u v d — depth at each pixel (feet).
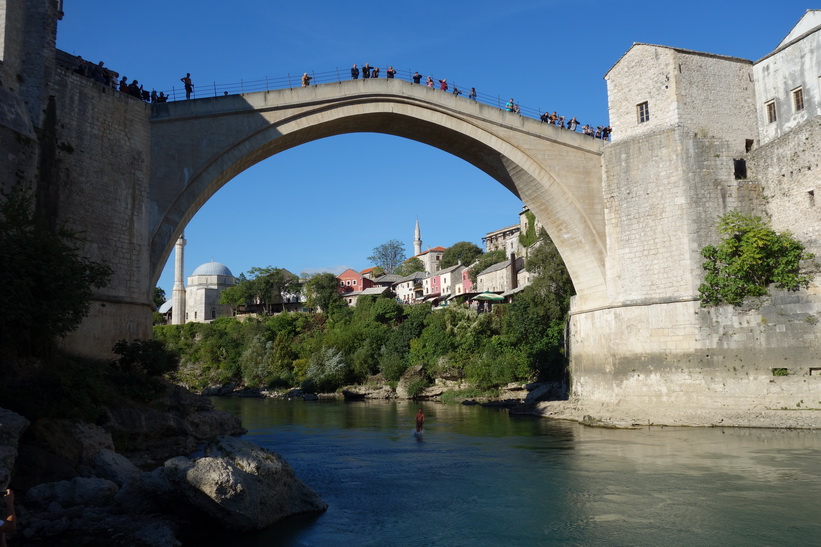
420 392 197.47
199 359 312.71
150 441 73.97
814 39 103.96
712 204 105.70
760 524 45.34
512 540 43.24
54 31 84.28
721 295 100.63
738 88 112.06
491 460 73.41
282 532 44.91
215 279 411.54
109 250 87.71
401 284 403.75
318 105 107.34
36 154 79.36
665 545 41.60
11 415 48.73
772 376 95.09
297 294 383.04
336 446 87.40
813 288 93.25
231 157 101.19
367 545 42.27
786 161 103.24
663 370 104.37
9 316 58.08
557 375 163.12
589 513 49.21
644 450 75.72
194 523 45.85
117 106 91.20
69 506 48.42
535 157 116.16
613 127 117.70
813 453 69.87
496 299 241.14
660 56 111.04
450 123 115.24
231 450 49.03
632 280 110.32
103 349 84.48
